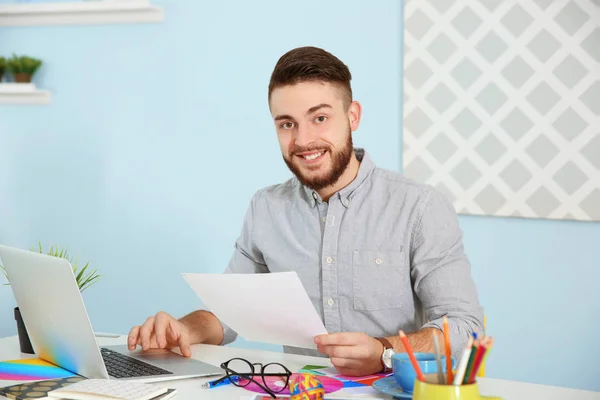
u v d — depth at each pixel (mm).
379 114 2889
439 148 2775
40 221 3441
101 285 3350
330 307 1837
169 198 3230
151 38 3211
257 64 3055
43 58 3391
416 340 1521
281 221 1926
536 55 2609
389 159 2889
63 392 1289
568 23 2559
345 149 1719
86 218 3365
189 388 1380
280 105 1673
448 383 1052
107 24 3273
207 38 3123
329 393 1331
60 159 3393
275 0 3010
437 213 1760
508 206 2689
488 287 2771
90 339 1382
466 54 2707
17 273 1554
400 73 2842
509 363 2754
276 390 1352
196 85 3154
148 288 3281
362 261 1801
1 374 1502
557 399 1277
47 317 1490
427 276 1725
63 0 3352
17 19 3387
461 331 1569
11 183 3475
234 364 1567
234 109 3100
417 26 2775
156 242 3258
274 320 1464
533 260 2697
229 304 1513
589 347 2639
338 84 1679
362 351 1419
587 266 2625
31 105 3418
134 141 3271
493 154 2695
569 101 2574
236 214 3129
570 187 2594
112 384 1328
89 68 3320
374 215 1809
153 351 1695
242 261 2029
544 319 2695
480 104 2701
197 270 3199
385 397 1301
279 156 3041
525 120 2641
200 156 3168
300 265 1882
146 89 3234
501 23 2650
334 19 2928
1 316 3459
